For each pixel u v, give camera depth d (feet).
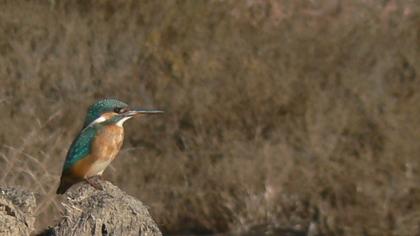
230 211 50.60
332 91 56.13
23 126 49.16
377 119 54.70
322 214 51.13
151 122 54.03
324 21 61.16
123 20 57.00
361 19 61.36
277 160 51.83
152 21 57.41
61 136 49.14
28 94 51.85
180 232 50.16
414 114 55.26
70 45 55.01
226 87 55.11
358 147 53.88
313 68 57.26
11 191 23.67
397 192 52.16
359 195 51.83
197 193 50.80
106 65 55.42
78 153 29.68
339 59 58.13
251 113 54.44
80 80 54.13
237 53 56.75
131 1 57.36
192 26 57.62
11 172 43.73
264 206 50.88
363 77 57.26
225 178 51.13
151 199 50.83
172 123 54.08
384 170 53.01
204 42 57.31
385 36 60.23
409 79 57.72
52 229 23.84
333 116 54.54
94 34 55.88
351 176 52.26
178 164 51.93
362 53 58.85
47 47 54.44
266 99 54.70
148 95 55.01
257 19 59.11
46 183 44.06
